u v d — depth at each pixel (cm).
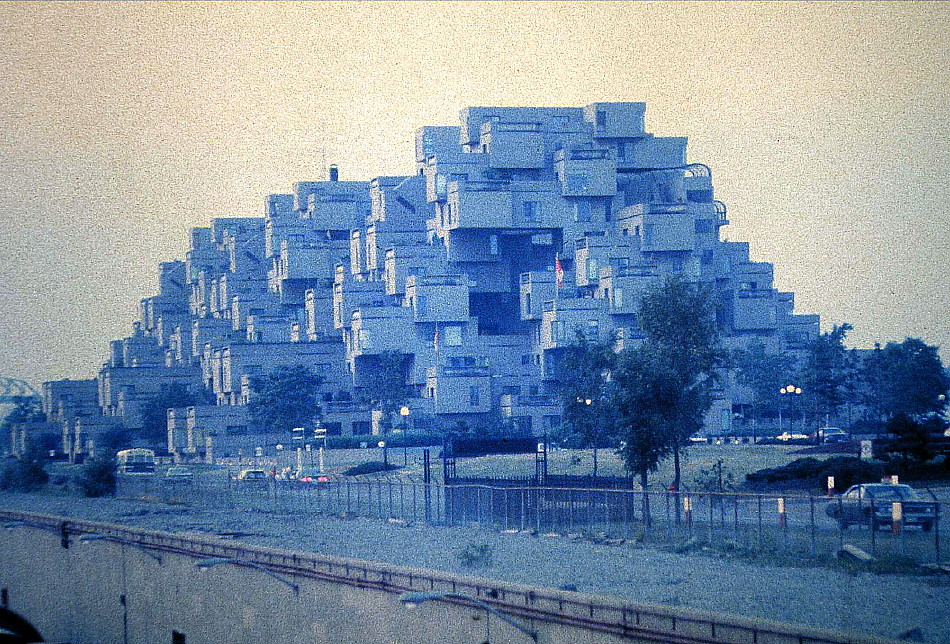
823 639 4316
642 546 7250
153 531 8331
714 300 11306
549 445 15800
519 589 5212
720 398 18112
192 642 7500
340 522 9662
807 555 6506
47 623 9562
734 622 4512
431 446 18625
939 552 6275
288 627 6550
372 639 5928
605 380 13538
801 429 18088
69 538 9369
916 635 4866
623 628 4778
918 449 9644
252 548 7012
